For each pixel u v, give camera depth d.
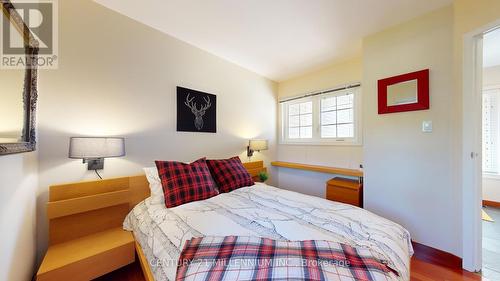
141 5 1.74
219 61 2.74
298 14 1.83
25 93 1.07
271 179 3.64
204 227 1.18
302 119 3.49
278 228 1.17
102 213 1.66
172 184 1.67
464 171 1.59
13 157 1.00
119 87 1.85
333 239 1.04
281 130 3.76
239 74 3.04
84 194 1.58
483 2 1.46
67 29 1.58
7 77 0.89
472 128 1.56
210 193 1.82
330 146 3.07
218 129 2.75
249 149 3.13
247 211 1.43
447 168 1.70
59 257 1.27
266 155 3.55
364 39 2.23
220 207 1.53
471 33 1.54
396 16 1.86
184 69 2.35
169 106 2.22
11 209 0.98
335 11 1.78
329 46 2.44
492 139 3.20
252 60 2.86
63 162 1.56
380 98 2.09
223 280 0.74
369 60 2.18
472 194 1.56
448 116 1.69
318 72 3.23
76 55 1.62
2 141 0.85
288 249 0.91
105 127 1.77
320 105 3.23
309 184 3.28
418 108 1.83
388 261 0.88
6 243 0.92
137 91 1.97
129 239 1.51
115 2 1.71
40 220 1.46
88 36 1.68
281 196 1.81
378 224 1.22
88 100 1.68
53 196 1.44
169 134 2.22
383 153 2.09
